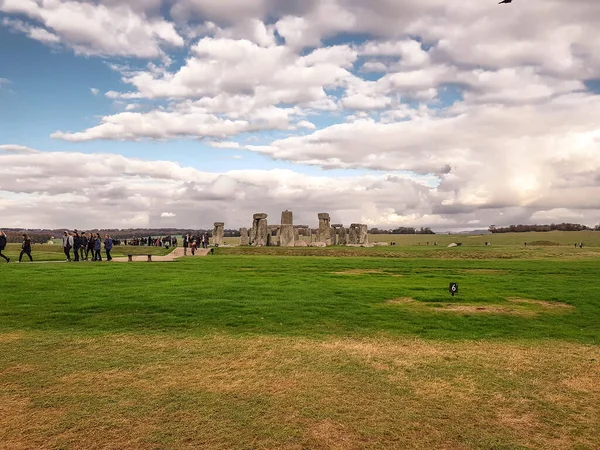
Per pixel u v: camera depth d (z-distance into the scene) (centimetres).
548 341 1451
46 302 1841
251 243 6756
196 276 2697
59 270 2866
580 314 1803
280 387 1034
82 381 1064
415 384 1065
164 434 809
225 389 1020
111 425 841
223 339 1419
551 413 920
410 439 802
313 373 1127
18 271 2781
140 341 1394
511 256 4931
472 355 1295
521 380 1102
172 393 995
